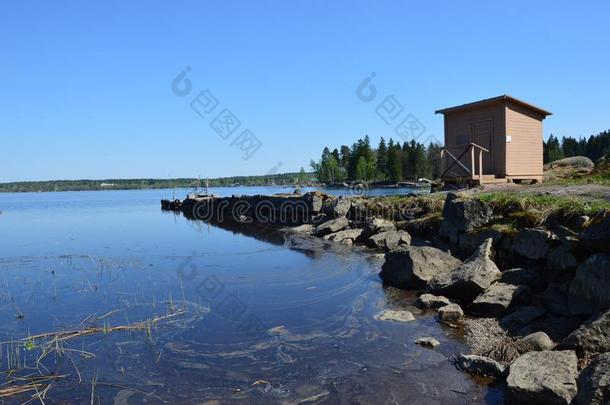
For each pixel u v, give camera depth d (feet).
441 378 20.44
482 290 29.30
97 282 42.09
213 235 74.95
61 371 22.81
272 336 26.53
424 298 30.58
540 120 63.57
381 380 20.58
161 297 35.91
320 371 21.76
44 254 60.03
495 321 26.53
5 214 148.56
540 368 18.38
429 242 43.16
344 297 33.73
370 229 54.65
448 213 40.57
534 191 42.68
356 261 45.11
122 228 93.09
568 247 27.40
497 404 18.08
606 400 15.97
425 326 26.91
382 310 30.32
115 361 23.77
